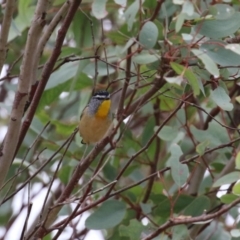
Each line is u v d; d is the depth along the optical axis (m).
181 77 7.02
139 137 11.66
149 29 7.93
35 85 8.22
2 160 7.21
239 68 8.05
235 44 7.31
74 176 8.50
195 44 7.33
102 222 9.02
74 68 10.56
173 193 10.55
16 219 10.91
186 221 7.54
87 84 10.91
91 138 9.62
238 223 9.55
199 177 10.62
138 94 10.77
